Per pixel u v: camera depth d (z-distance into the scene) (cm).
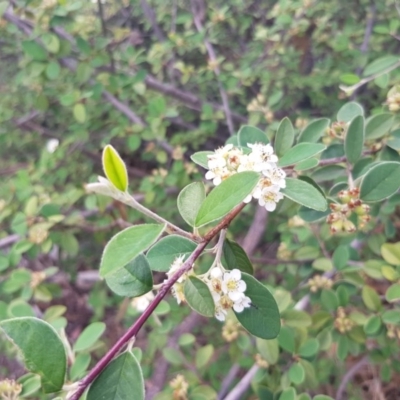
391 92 32
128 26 72
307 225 40
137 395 15
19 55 67
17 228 43
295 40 64
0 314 36
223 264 23
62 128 75
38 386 27
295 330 33
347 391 52
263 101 51
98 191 17
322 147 22
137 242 15
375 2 57
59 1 46
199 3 65
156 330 42
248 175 17
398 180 25
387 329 34
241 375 51
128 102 65
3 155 77
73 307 69
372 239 41
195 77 61
